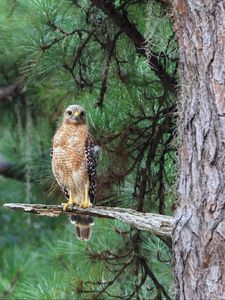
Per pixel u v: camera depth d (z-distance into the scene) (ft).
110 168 41.37
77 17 41.42
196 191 30.40
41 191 54.90
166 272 43.55
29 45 41.04
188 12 31.99
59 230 56.24
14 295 49.73
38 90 52.34
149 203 42.86
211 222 29.73
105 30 41.32
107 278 42.45
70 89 43.88
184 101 32.01
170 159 41.45
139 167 41.27
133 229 41.22
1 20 46.65
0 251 64.90
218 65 30.91
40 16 40.55
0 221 66.90
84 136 40.24
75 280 41.70
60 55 41.22
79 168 40.14
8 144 58.03
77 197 41.01
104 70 40.63
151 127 40.78
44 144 55.21
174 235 30.76
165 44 38.32
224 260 29.37
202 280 29.60
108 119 41.32
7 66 54.80
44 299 41.93
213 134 30.40
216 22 31.30
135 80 41.06
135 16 41.14
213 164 30.19
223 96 30.55
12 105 56.65
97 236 42.98
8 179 62.23
